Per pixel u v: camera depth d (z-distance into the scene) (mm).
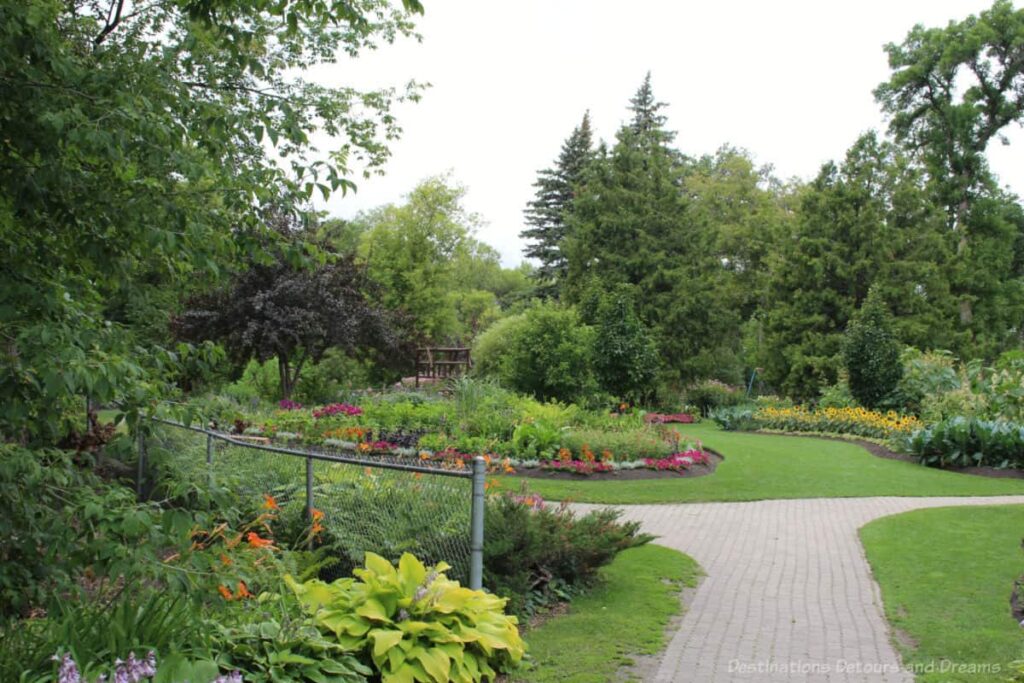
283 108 4242
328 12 3982
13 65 3244
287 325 18656
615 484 12500
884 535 8992
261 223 4184
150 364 3605
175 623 3549
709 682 4742
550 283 47344
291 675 3715
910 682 4742
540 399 19453
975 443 14812
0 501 3270
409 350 23141
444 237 35438
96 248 3525
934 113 36688
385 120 13484
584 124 50438
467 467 12312
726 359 32594
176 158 3537
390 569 4848
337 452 14422
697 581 7141
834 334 29266
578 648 5301
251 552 4234
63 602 3582
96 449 8219
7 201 3434
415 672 4137
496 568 5980
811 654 5250
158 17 9234
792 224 33594
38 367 2875
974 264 34844
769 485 12719
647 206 32406
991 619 5898
